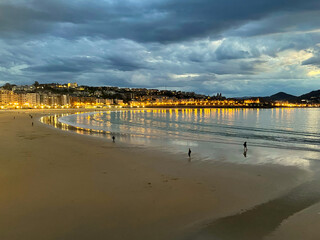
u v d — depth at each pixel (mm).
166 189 14367
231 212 11516
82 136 37781
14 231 9703
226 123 81188
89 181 15656
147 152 25484
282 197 13367
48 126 55438
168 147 29109
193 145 31438
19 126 54219
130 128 63125
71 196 13195
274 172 18266
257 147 30500
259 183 15688
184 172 18000
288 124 76688
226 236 9500
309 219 10812
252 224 10406
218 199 13008
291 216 11133
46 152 24484
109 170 18266
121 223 10398
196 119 103188
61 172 17609
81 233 9594
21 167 18750
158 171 18172
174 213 11344
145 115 144125
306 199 13109
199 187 14789
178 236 9461
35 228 9938
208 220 10727
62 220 10594
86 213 11250
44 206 11938
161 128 64438
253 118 108688
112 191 13969
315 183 15781
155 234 9578
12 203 12289
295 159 22922
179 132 53594
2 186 14656
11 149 25828
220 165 20250
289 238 9359
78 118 101000
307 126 69750
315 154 25609
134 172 17828
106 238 9258
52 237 9305
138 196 13258
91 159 21750
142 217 10922
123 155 23672
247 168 19375
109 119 103938
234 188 14711
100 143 31172
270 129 61406
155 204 12266
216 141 37281
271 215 11227
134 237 9359
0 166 18984
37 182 15391
